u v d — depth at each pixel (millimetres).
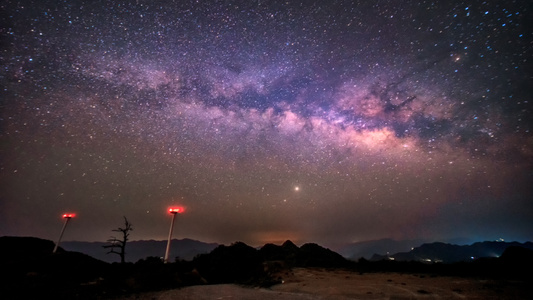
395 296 9211
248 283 14812
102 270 17297
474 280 11141
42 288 12312
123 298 11398
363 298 9297
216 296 11414
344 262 19281
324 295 10219
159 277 14805
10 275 14172
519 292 8719
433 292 9438
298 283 13039
